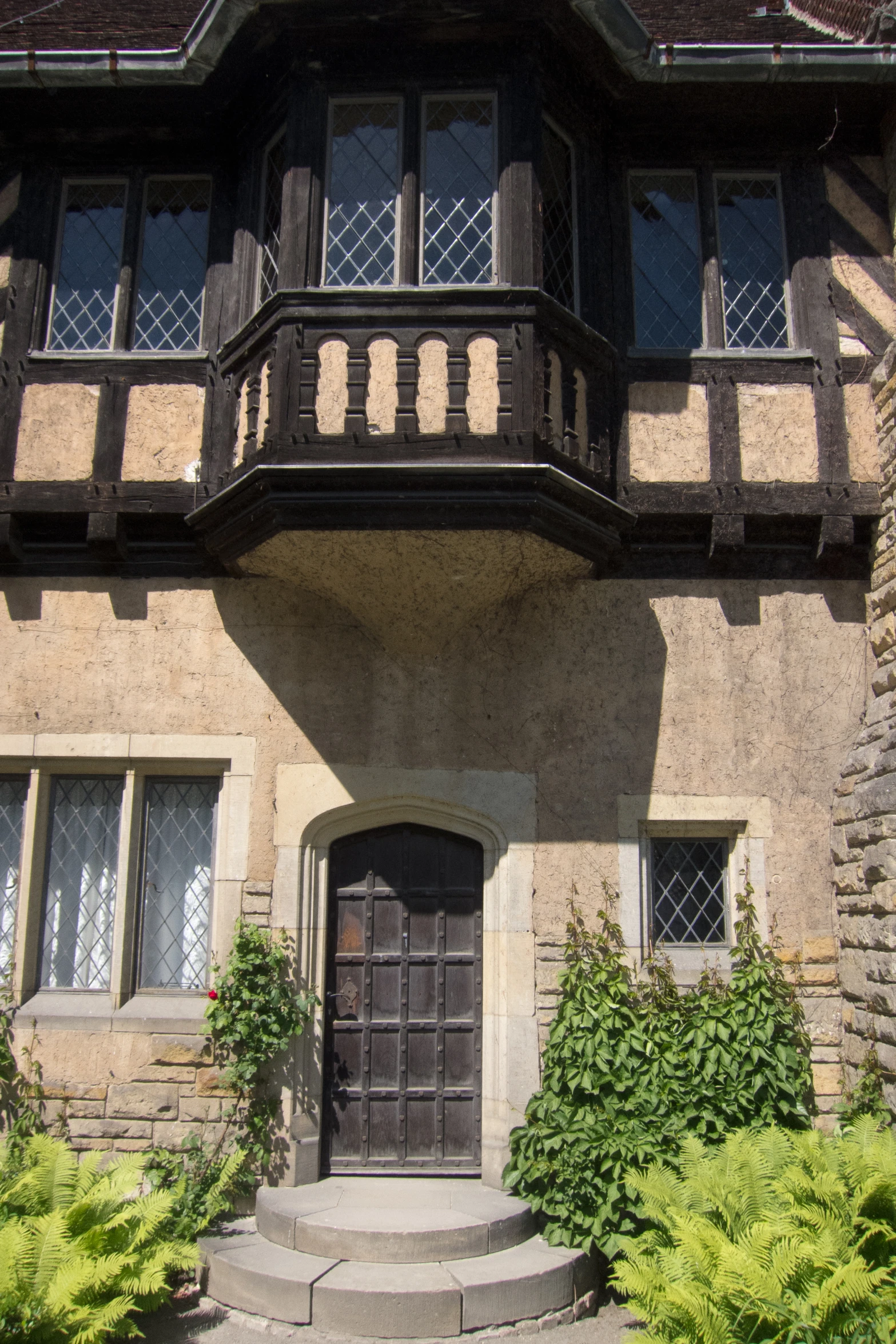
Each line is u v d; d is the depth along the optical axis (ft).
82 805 18.47
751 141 19.07
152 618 18.22
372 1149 17.11
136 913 17.79
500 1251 14.57
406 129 16.89
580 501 15.67
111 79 17.48
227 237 19.04
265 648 18.04
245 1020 16.30
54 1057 16.92
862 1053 16.01
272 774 17.66
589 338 16.79
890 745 15.74
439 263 16.65
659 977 16.78
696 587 18.22
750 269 19.06
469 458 15.15
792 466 17.93
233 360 17.44
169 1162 16.24
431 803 17.63
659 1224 13.87
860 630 18.10
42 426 18.29
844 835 16.93
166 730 17.84
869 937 15.84
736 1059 15.89
